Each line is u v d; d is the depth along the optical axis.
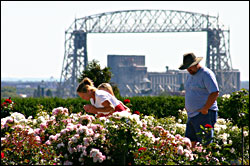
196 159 10.89
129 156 10.92
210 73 12.27
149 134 11.33
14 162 10.62
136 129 10.72
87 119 12.23
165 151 11.08
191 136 12.92
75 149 10.80
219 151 12.70
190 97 12.65
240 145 13.23
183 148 11.35
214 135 13.00
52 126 12.44
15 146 11.09
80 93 12.82
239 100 12.38
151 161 10.71
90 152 10.40
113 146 10.73
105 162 10.62
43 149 11.02
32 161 10.71
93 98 12.68
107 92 12.79
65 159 10.88
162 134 11.67
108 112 12.76
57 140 11.23
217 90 12.09
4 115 22.36
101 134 10.85
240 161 12.57
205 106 12.20
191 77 12.70
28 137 11.38
